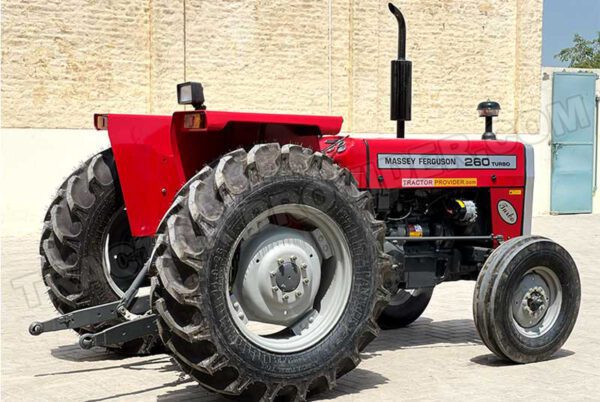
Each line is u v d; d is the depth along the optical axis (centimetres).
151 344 584
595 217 1753
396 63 605
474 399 474
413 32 1725
